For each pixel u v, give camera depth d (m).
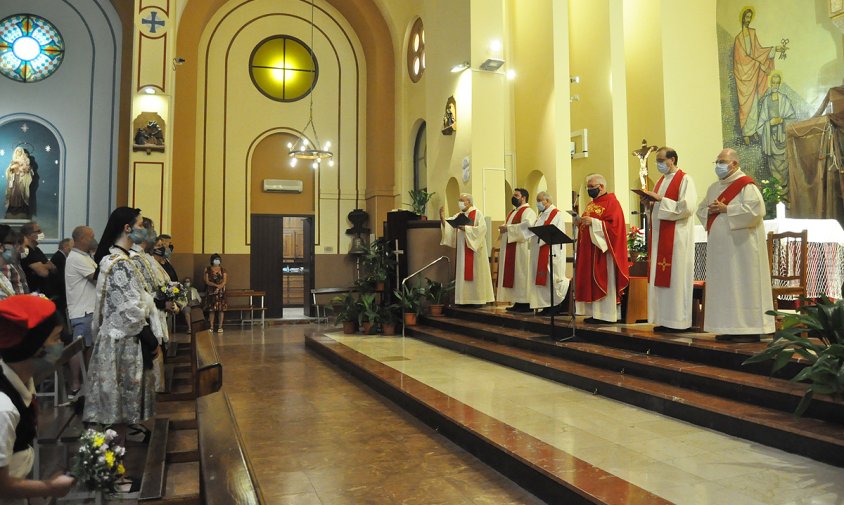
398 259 10.22
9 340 1.87
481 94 10.88
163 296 4.91
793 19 11.66
